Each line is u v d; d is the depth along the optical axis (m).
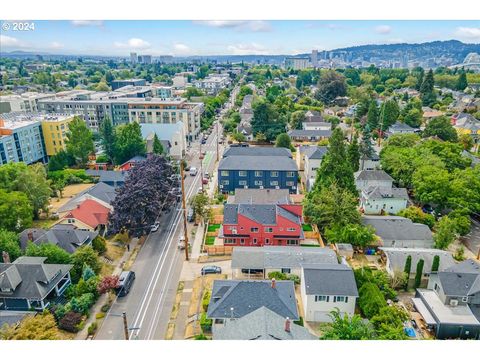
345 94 185.00
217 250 54.97
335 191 59.00
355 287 40.72
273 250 49.88
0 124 89.19
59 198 76.56
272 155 85.81
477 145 105.81
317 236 59.38
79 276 47.53
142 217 57.34
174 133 102.38
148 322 41.06
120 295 45.25
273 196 65.81
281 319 34.31
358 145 84.69
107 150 97.56
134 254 54.84
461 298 40.44
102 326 40.47
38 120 98.12
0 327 35.91
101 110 125.50
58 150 99.25
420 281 46.28
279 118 119.31
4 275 41.19
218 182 78.25
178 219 66.25
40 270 42.56
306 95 195.62
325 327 36.66
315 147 84.88
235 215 57.34
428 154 78.38
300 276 46.50
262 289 39.19
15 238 50.97
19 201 58.38
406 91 188.62
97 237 53.78
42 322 35.50
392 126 118.75
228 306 37.97
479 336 38.22
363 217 59.62
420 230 56.22
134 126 96.88
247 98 178.00
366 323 35.72
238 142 118.12
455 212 59.88
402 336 33.50
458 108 149.00
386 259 50.44
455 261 47.88
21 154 89.81
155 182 65.12
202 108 146.25
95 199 63.47
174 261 53.09
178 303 44.19
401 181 75.12
